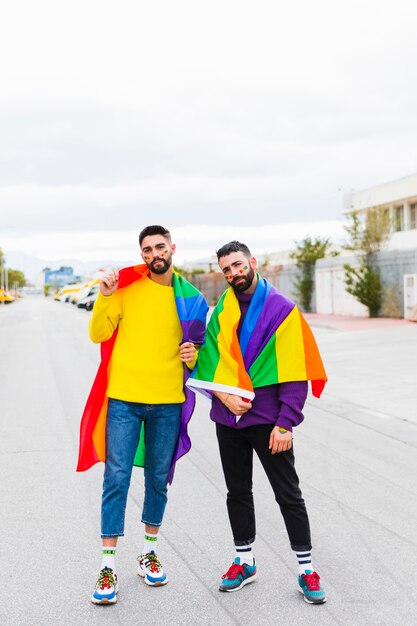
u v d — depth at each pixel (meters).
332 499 4.88
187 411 3.62
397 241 35.09
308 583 3.29
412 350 14.66
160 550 3.98
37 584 3.53
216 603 3.29
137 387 3.49
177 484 5.32
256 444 3.38
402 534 4.17
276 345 3.30
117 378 3.52
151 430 3.60
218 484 5.31
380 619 3.09
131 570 3.73
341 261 29.09
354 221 26.47
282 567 3.71
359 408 8.52
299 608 3.22
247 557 3.50
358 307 27.80
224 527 4.34
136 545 4.09
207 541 4.11
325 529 4.27
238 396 3.30
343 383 10.57
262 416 3.33
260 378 3.32
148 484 3.61
